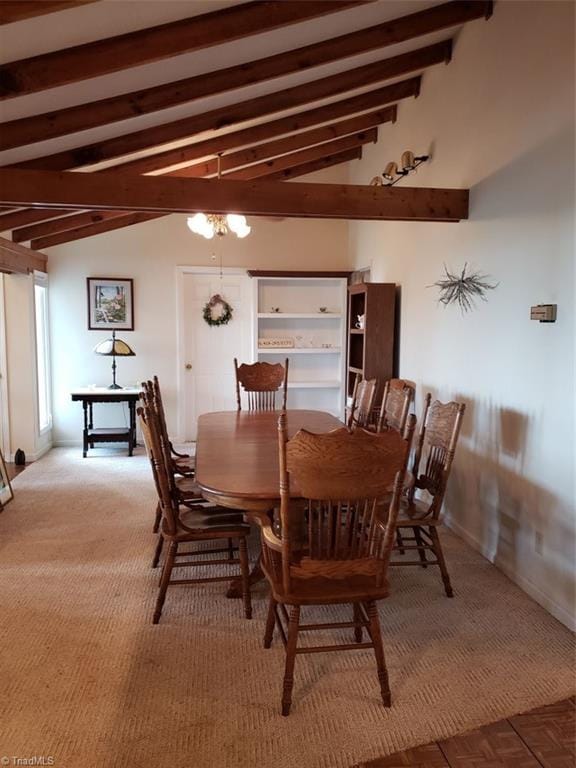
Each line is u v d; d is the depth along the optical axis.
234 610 2.78
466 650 2.47
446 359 4.05
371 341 5.07
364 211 3.52
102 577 3.12
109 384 6.46
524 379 3.05
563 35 2.70
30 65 2.53
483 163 3.50
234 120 3.96
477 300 3.58
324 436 1.90
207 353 6.69
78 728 1.97
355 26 3.30
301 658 2.39
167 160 4.54
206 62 3.07
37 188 3.11
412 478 3.18
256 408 5.21
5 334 5.56
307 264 6.74
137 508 4.25
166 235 6.41
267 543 2.23
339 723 2.02
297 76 3.79
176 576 3.13
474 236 3.61
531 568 2.98
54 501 4.40
